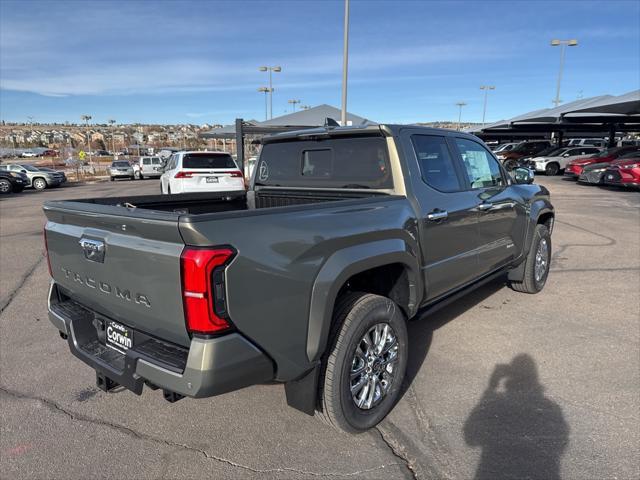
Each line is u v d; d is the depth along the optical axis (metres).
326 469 2.56
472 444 2.74
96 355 2.66
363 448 2.74
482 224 4.08
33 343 4.28
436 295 3.65
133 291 2.33
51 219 2.97
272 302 2.26
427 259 3.38
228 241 2.07
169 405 3.24
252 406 3.22
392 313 2.92
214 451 2.73
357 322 2.68
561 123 31.62
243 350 2.17
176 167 13.64
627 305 5.07
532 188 5.23
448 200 3.61
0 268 7.11
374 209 2.91
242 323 2.15
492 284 5.92
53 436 2.89
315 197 3.85
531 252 5.18
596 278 6.12
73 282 2.82
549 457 2.60
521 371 3.60
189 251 2.02
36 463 2.64
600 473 2.47
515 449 2.68
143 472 2.56
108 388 2.67
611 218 11.23
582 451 2.65
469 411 3.08
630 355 3.85
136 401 3.30
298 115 17.78
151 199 3.78
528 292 5.45
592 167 19.59
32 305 5.34
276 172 4.18
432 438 2.80
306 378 2.56
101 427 2.98
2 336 4.44
